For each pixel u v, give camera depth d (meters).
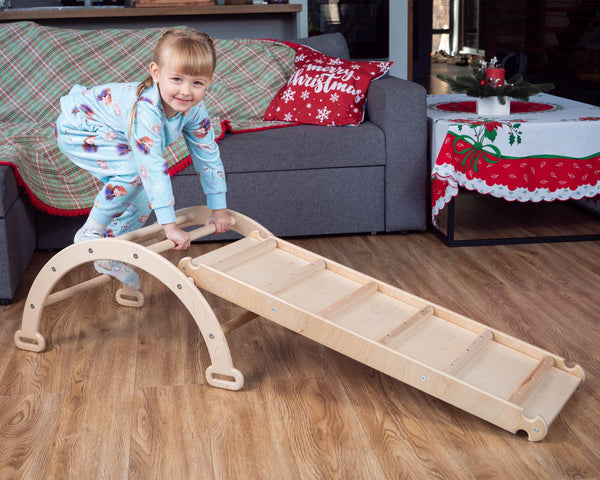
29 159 2.47
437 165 2.56
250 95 3.01
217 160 1.90
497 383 1.51
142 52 3.12
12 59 3.04
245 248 1.91
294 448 1.45
